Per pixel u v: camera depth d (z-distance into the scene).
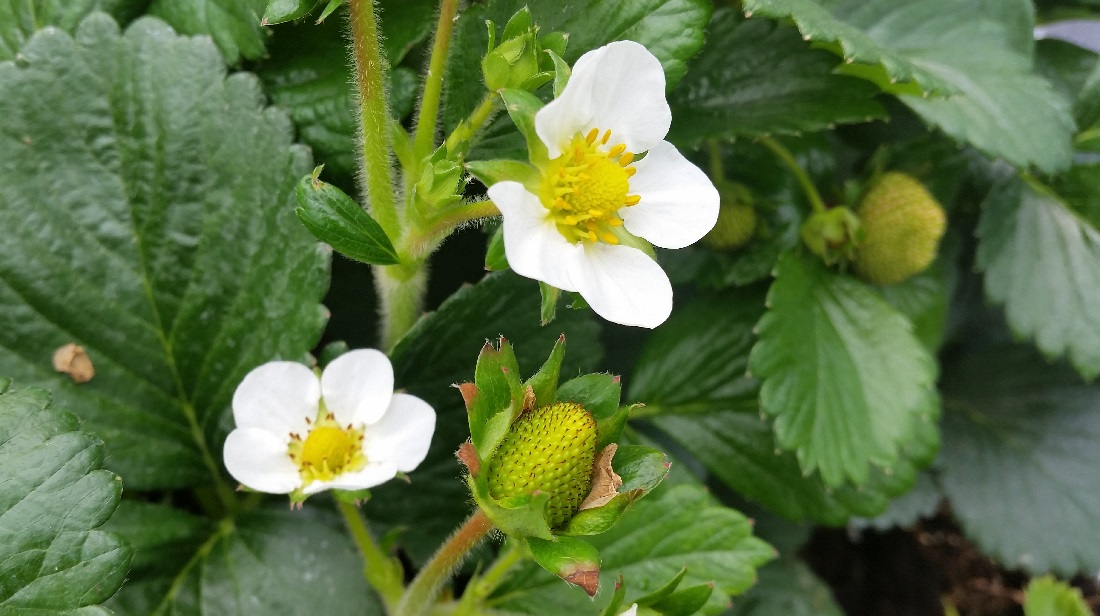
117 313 0.32
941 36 0.37
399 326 0.32
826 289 0.36
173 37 0.32
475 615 0.32
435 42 0.29
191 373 0.32
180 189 0.32
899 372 0.36
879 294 0.38
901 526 0.43
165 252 0.32
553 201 0.28
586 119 0.28
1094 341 0.38
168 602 0.32
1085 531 0.41
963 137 0.35
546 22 0.32
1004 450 0.42
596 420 0.28
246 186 0.32
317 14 0.32
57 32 0.31
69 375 0.32
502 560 0.31
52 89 0.31
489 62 0.28
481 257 0.36
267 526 0.33
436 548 0.34
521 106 0.27
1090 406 0.42
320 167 0.28
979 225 0.39
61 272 0.31
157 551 0.32
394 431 0.31
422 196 0.29
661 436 0.39
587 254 0.28
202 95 0.32
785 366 0.35
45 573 0.28
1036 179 0.39
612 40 0.32
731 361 0.37
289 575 0.32
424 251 0.30
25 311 0.31
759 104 0.35
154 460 0.32
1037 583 0.40
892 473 0.36
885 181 0.37
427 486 0.34
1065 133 0.36
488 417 0.27
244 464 0.30
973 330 0.44
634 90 0.28
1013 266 0.39
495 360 0.27
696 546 0.32
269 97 0.32
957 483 0.41
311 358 0.32
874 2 0.38
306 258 0.32
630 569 0.32
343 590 0.33
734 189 0.36
